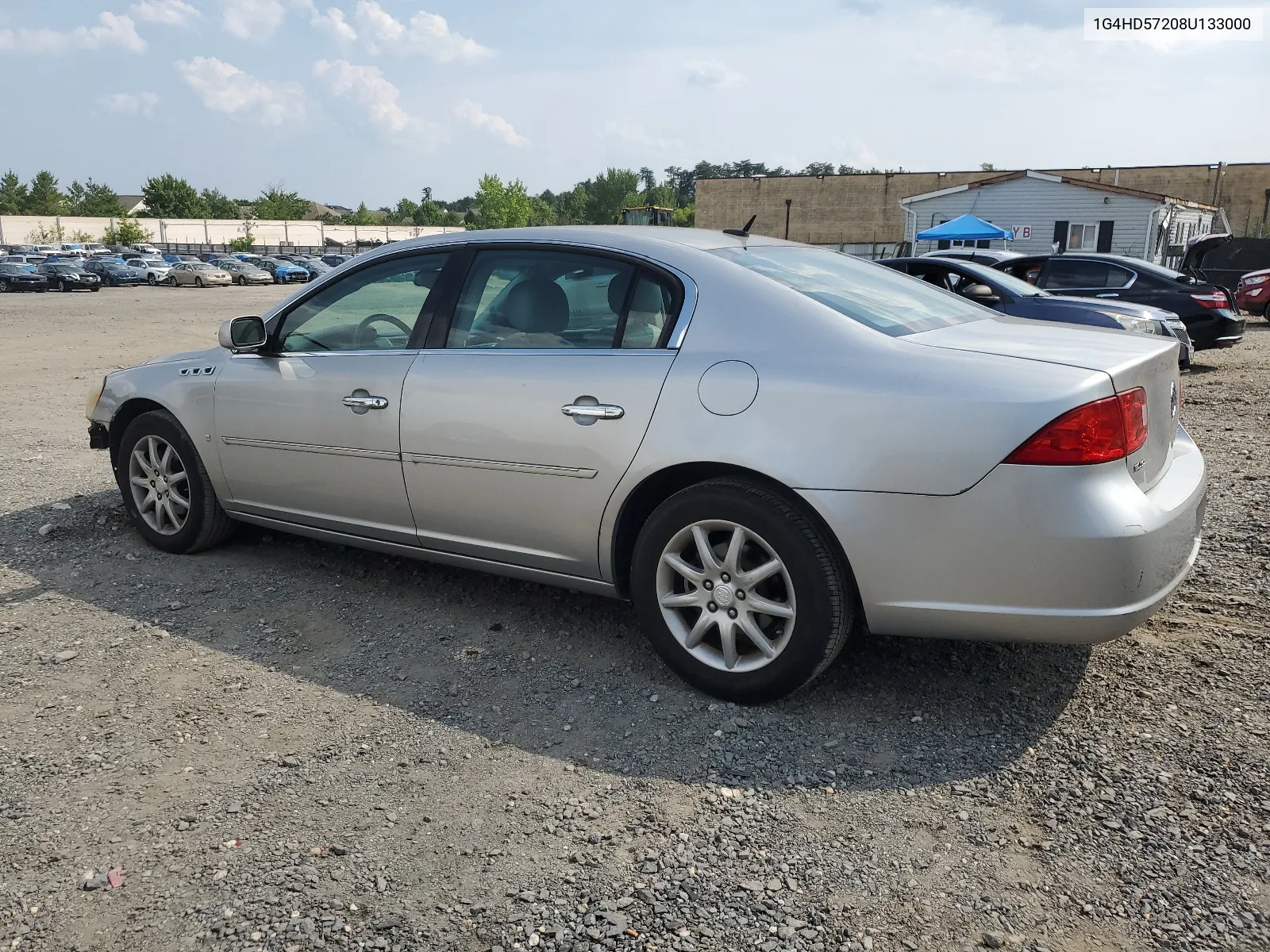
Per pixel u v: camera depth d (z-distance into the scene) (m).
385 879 2.36
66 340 17.50
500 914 2.23
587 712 3.17
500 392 3.46
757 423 2.97
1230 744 2.85
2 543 4.89
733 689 3.15
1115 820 2.52
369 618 3.95
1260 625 3.65
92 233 90.88
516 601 4.09
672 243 3.46
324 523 4.15
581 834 2.53
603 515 3.30
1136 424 2.81
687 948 2.12
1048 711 3.09
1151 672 3.32
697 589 3.19
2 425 8.40
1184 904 2.21
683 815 2.60
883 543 2.83
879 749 2.91
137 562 4.62
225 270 52.09
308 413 4.01
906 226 36.00
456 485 3.63
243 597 4.18
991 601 2.77
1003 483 2.69
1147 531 2.71
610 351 3.32
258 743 2.99
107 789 2.75
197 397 4.42
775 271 3.40
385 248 4.04
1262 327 17.16
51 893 2.32
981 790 2.68
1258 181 49.94
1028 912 2.21
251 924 2.21
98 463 6.71
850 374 2.91
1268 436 7.16
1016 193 34.00
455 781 2.78
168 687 3.37
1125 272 11.80
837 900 2.26
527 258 3.63
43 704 3.25
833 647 3.00
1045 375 2.75
